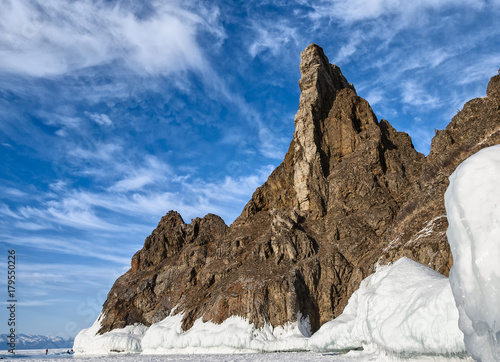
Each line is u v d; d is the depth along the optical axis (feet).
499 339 40.93
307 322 199.62
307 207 253.65
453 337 54.90
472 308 43.09
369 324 73.36
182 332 225.76
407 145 269.44
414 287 69.36
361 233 223.10
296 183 262.06
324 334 144.05
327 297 207.00
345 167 256.52
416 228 179.42
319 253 225.15
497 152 45.78
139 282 285.02
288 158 285.02
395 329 65.16
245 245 257.34
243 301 209.46
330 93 293.64
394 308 69.72
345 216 235.20
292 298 200.85
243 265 238.68
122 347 242.99
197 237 295.89
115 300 276.21
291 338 184.85
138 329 261.85
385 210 224.53
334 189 249.75
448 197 48.21
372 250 215.31
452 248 47.06
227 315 212.23
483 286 41.37
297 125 277.03
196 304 238.27
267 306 204.03
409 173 245.45
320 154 265.95
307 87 286.46
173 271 281.74
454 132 205.16
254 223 275.39
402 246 173.68
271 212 266.16
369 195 237.45
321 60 297.53
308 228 241.55
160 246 303.48
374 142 253.44
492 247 41.34
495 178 43.52
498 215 41.81
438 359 58.54
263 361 137.90
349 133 268.00
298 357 144.77
